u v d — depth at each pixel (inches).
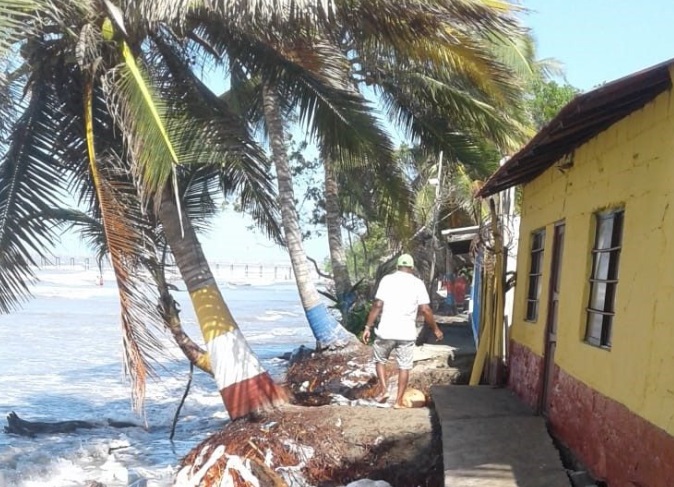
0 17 304.7
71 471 433.1
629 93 198.2
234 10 343.9
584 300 269.6
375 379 524.1
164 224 428.1
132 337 357.7
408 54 439.5
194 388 739.4
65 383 770.2
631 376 213.8
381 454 342.6
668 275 191.8
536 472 255.4
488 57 451.8
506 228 489.1
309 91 439.8
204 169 496.1
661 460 188.9
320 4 335.3
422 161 842.2
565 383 286.0
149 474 423.2
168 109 388.2
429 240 868.0
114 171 397.4
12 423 543.5
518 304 395.2
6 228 401.7
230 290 3695.9
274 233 516.7
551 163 327.6
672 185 192.4
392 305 395.5
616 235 246.2
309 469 344.8
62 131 418.0
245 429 378.6
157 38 414.0
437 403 350.9
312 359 609.6
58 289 2696.9
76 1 356.8
